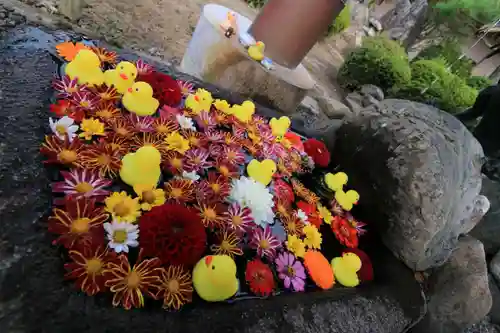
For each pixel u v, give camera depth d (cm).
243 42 221
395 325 126
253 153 133
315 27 224
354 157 160
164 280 86
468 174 153
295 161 148
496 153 232
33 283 72
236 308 93
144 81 127
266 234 111
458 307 185
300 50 230
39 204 84
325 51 555
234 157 125
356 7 706
